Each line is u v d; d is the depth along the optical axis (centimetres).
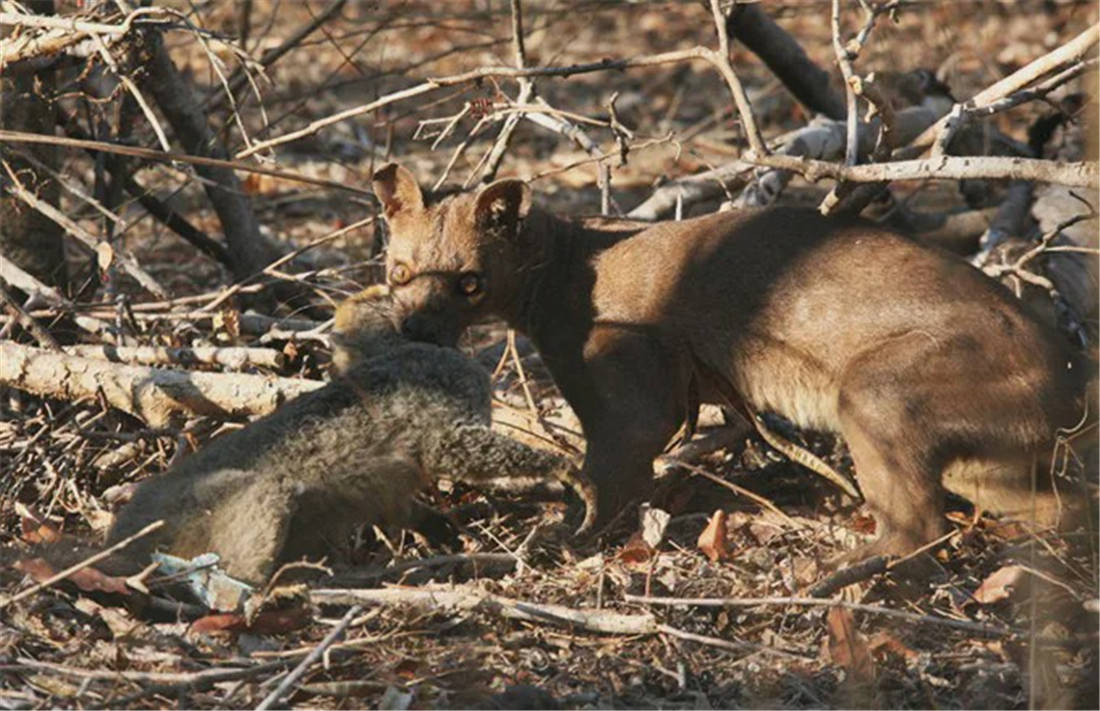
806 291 1049
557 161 2059
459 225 1102
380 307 1099
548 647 862
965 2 2102
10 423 1102
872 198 1141
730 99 2147
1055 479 1008
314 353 1195
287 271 1473
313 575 923
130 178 1467
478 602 879
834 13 1071
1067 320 1263
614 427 1066
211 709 775
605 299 1101
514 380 1284
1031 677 773
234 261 1485
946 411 989
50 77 1255
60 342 1231
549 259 1121
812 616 897
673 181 1432
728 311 1069
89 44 1152
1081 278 1377
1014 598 922
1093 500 1006
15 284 1190
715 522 994
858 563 958
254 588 855
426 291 1098
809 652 859
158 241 1694
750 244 1077
